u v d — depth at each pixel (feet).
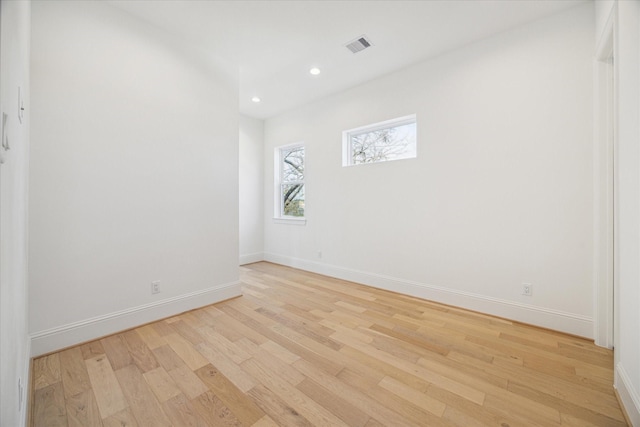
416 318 8.25
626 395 4.47
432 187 9.61
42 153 6.09
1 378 2.51
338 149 12.61
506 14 7.38
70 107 6.47
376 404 4.71
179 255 8.53
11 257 2.98
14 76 2.99
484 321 8.02
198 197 8.98
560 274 7.32
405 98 10.27
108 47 7.06
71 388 5.07
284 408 4.62
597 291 6.68
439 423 4.31
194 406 4.66
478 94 8.55
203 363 5.90
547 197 7.47
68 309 6.48
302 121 14.25
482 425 4.27
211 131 9.29
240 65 10.13
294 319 8.20
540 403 4.74
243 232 15.66
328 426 4.25
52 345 6.22
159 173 8.04
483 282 8.57
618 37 4.87
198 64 8.93
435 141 9.50
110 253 7.13
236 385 5.19
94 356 6.13
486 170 8.43
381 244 11.14
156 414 4.48
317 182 13.55
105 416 4.42
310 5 7.12
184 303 8.64
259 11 7.35
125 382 5.25
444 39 8.50
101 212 6.97
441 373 5.58
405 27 7.97
